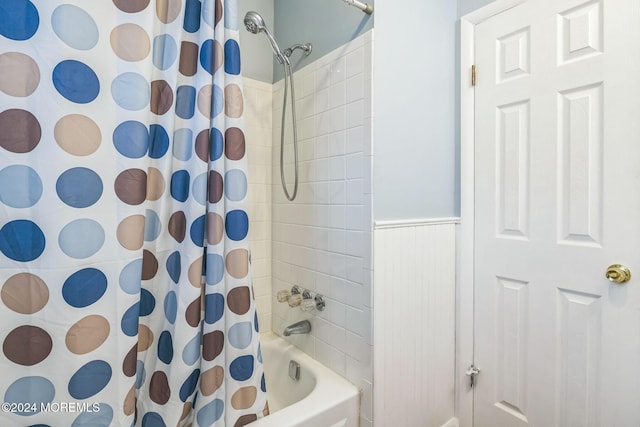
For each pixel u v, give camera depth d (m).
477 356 1.36
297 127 1.48
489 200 1.30
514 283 1.23
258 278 1.65
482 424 1.35
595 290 1.01
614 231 0.97
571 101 1.06
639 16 0.92
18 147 0.69
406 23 1.22
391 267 1.17
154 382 0.94
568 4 1.06
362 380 1.17
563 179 1.08
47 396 0.73
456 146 1.43
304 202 1.45
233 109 0.97
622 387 0.96
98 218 0.76
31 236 0.71
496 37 1.26
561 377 1.10
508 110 1.23
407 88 1.22
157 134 0.90
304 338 1.46
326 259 1.32
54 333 0.73
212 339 0.93
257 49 1.62
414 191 1.25
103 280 0.77
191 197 0.91
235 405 0.98
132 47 0.80
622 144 0.95
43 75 0.70
